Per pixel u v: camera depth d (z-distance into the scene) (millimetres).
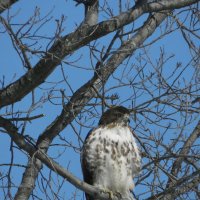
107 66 12617
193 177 11875
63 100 11328
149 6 10820
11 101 10312
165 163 12680
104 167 12953
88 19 12688
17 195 11938
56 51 10031
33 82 10164
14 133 10281
